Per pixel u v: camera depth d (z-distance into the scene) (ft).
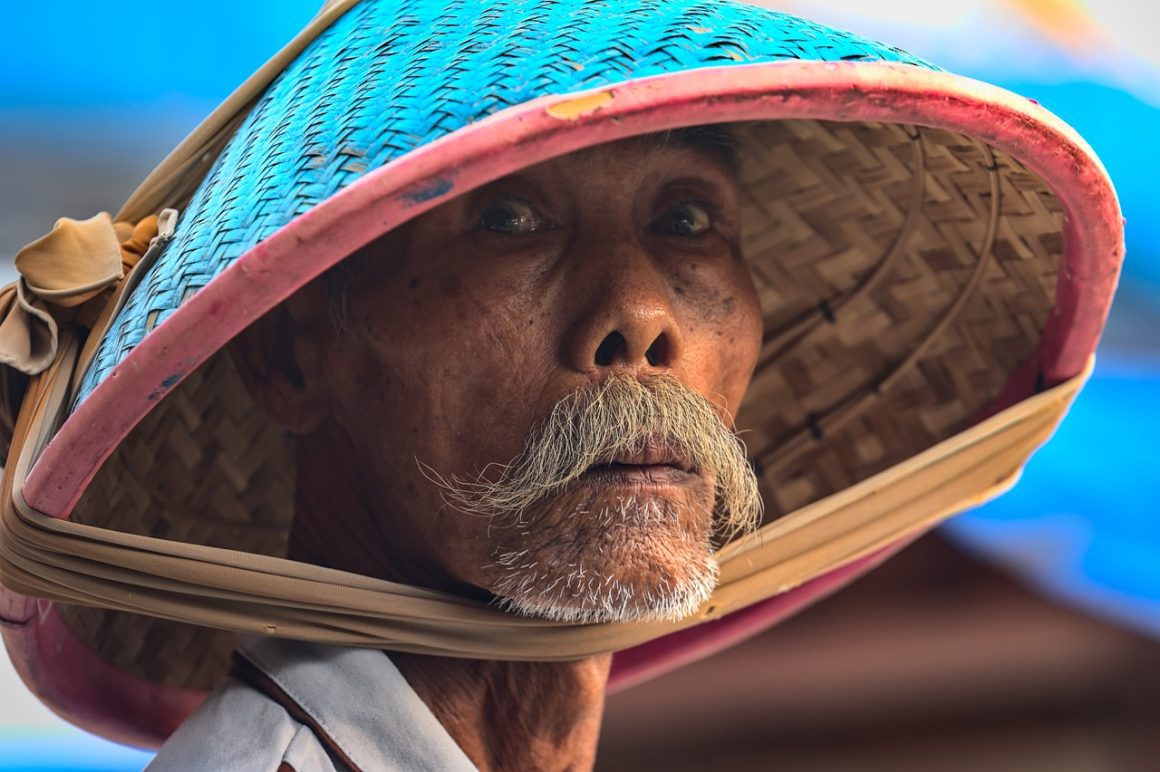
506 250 5.46
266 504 7.18
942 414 7.44
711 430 5.38
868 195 6.81
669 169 5.77
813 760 14.52
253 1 12.32
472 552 5.54
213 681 7.32
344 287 5.75
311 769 5.49
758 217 7.07
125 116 12.12
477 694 6.04
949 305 7.11
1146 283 12.60
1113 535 12.03
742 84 4.25
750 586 6.40
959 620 14.44
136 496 6.58
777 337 7.50
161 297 4.87
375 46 5.08
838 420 7.64
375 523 6.03
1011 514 12.35
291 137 4.83
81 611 6.61
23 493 4.94
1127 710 14.71
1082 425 12.26
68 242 5.52
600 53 4.53
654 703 14.46
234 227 4.72
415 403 5.57
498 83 4.48
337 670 5.66
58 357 5.50
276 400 6.15
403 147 4.45
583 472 5.29
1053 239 6.40
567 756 6.32
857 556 6.77
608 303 5.31
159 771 5.56
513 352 5.39
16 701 11.62
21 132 11.86
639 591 5.23
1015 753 14.61
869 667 14.44
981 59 13.07
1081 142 5.17
